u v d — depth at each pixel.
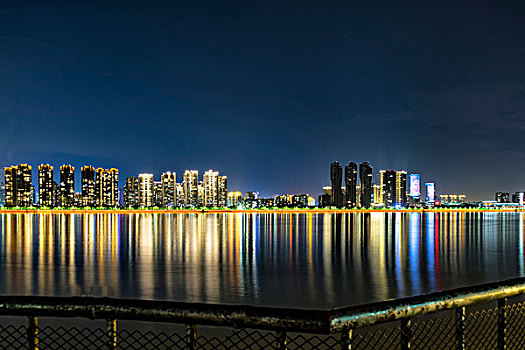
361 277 42.31
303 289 36.41
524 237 93.44
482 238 90.94
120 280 40.88
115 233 108.12
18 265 51.34
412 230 121.94
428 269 47.53
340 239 89.88
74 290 36.31
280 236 99.44
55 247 72.88
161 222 181.00
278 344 2.49
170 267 49.53
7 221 189.38
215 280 40.59
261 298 32.84
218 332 14.67
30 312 2.66
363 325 2.52
